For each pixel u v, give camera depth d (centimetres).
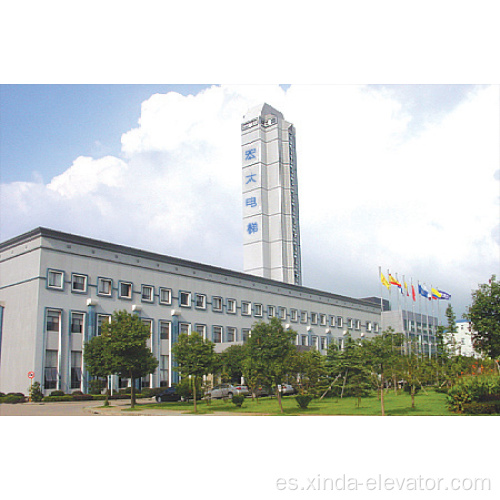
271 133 8494
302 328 6925
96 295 4509
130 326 3189
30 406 3469
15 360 4131
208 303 5619
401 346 5791
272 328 2698
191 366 2736
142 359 3209
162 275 5166
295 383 3559
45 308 4103
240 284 6119
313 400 3266
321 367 3538
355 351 2912
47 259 4197
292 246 8100
